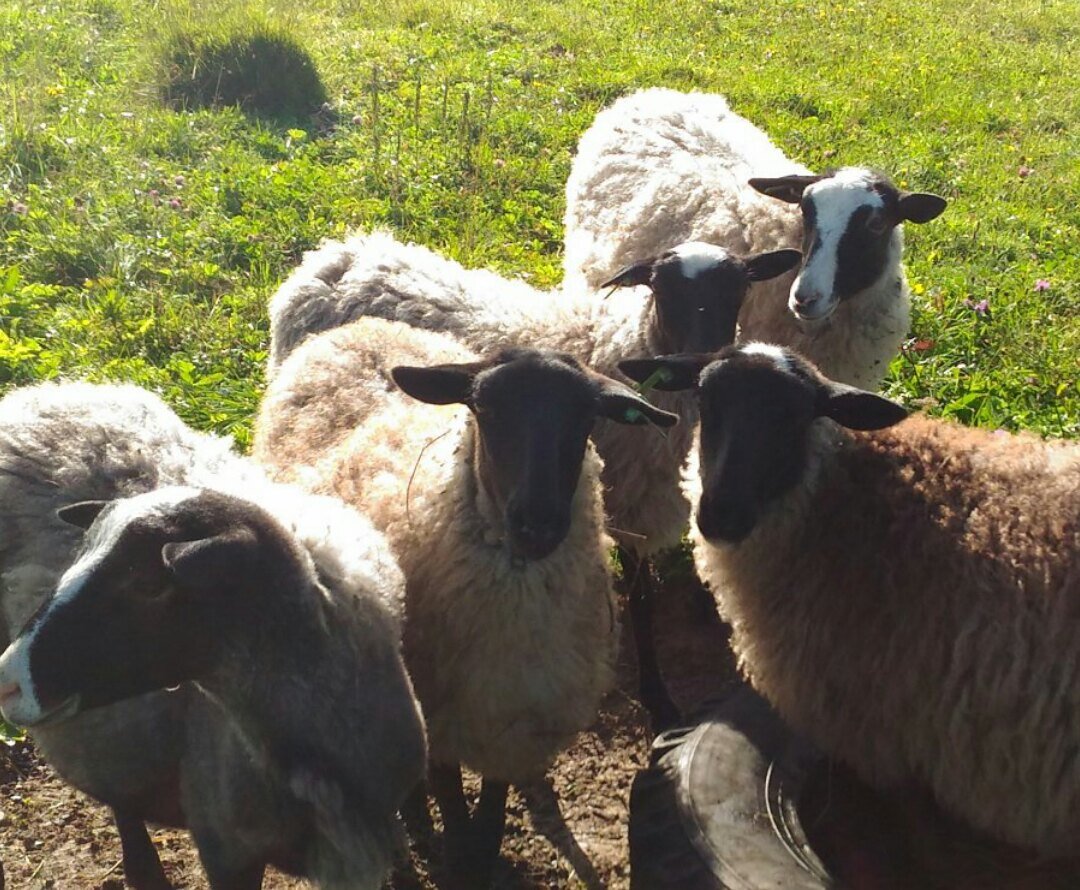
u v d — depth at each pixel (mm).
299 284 2521
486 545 1688
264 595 1390
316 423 2004
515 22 5934
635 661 2320
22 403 1728
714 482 1721
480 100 4648
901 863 1695
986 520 1630
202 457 1694
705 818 1650
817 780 1748
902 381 2924
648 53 5703
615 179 2998
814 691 1713
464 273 2502
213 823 1504
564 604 1724
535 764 1779
